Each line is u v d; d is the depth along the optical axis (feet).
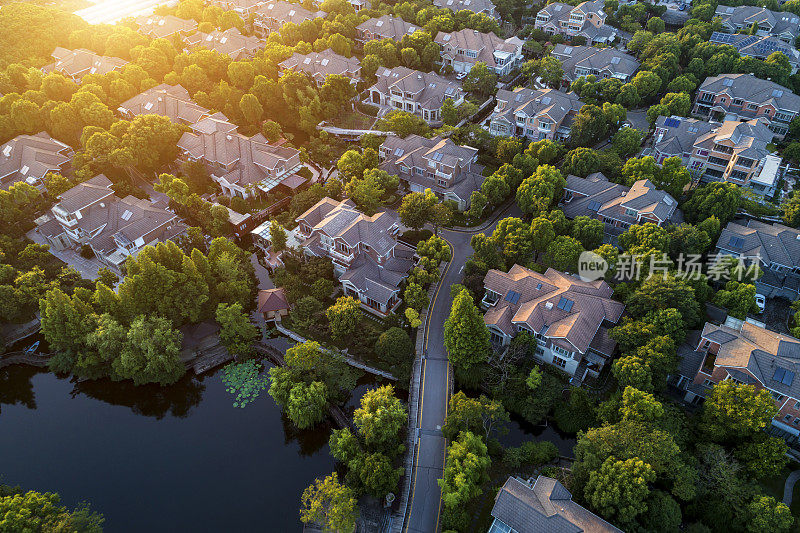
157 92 439.22
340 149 440.45
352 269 311.27
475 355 253.65
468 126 429.38
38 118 407.44
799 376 215.92
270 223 348.38
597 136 421.18
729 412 209.67
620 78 487.61
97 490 236.02
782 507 187.01
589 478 204.23
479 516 212.64
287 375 251.80
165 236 347.36
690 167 386.93
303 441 256.11
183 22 583.99
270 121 430.20
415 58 512.63
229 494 234.17
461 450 210.18
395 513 215.10
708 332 243.40
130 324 275.59
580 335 250.16
